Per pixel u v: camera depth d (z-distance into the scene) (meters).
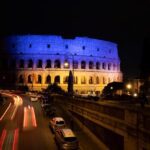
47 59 165.50
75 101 49.22
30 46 167.00
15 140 40.56
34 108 76.50
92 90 170.12
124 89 112.12
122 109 26.73
